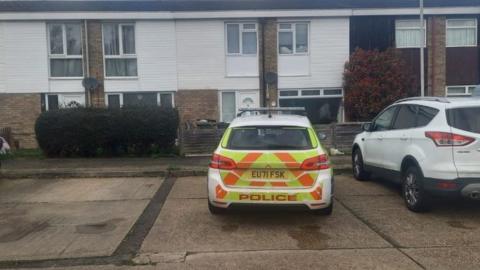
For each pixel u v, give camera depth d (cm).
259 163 644
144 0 1883
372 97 1731
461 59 1920
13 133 1850
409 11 1856
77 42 1859
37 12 1792
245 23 1872
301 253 549
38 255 554
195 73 1875
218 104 1886
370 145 937
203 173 1110
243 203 646
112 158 1381
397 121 830
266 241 598
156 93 1889
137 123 1396
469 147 653
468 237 604
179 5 1855
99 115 1387
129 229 659
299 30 1886
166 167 1153
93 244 592
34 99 1855
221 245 584
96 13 1806
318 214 705
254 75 1886
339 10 1845
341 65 1889
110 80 1867
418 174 716
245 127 691
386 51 1797
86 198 870
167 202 826
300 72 1894
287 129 688
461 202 799
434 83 1912
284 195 639
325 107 1922
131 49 1873
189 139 1412
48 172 1102
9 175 1096
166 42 1866
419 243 582
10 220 715
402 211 743
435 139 677
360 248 565
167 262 526
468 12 1877
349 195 866
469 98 729
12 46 1838
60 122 1378
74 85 1862
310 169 648
